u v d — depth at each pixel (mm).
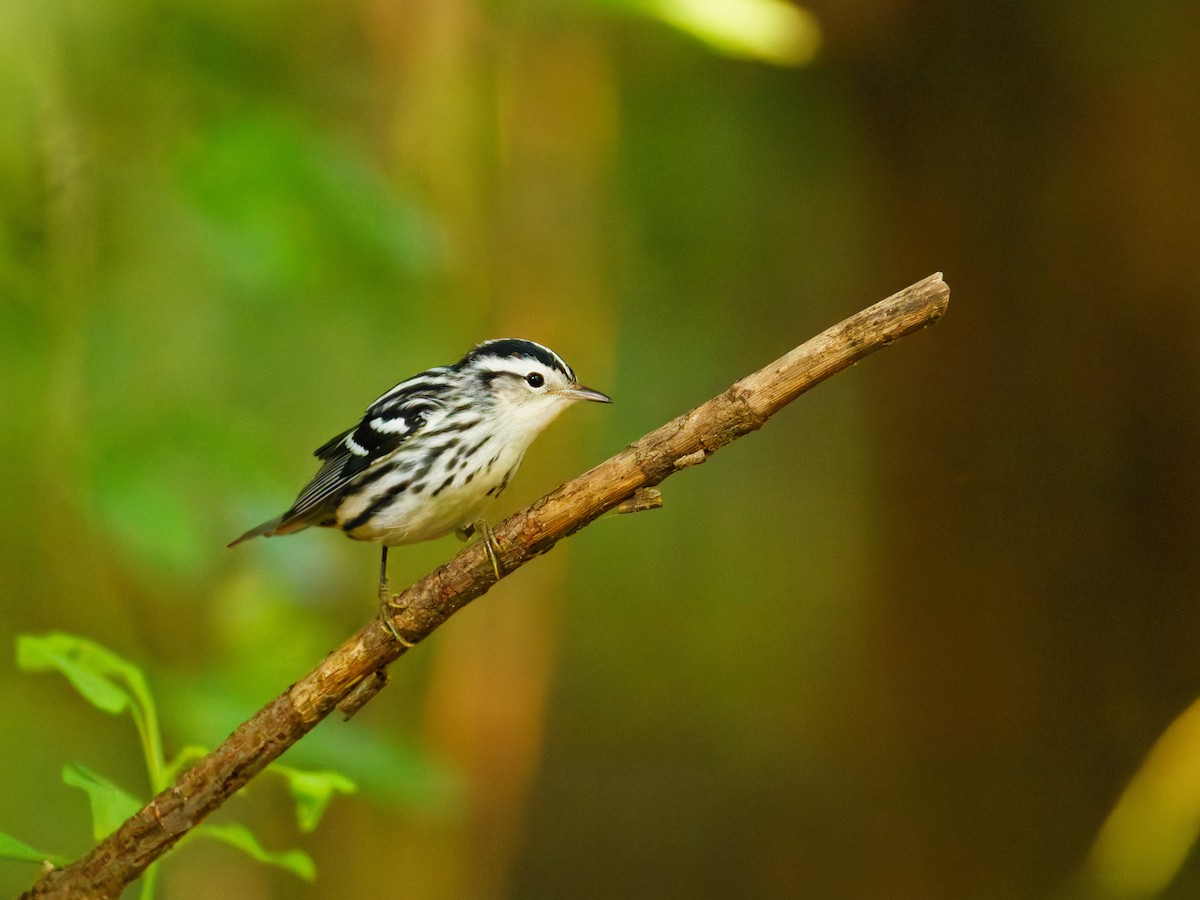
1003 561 11977
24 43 8930
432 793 7445
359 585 15016
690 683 18562
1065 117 11688
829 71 12766
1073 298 11750
